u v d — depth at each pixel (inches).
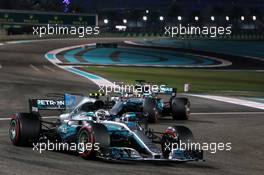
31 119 1652.3
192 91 4776.1
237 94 4653.1
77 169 1295.5
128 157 1386.6
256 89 5246.1
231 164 1569.9
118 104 1748.3
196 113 3125.0
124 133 1462.8
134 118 1535.4
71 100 1705.2
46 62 7672.2
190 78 6176.2
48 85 4517.7
